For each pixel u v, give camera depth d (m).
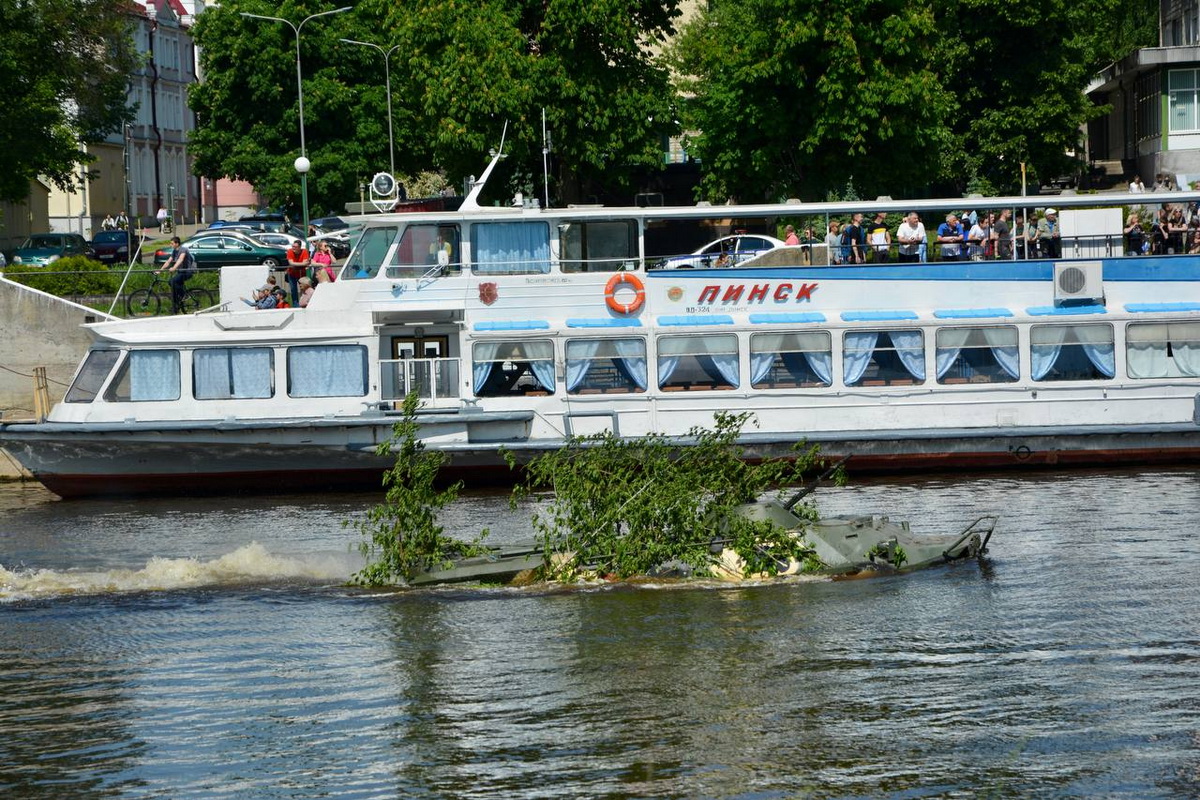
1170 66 81.56
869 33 65.94
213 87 98.62
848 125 66.75
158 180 136.38
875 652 24.17
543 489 42.25
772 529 29.34
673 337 42.38
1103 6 79.62
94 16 90.06
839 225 45.09
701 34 90.31
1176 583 28.30
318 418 42.06
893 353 42.62
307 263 46.25
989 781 19.11
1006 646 24.41
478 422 41.94
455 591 28.84
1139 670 23.08
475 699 22.36
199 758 20.36
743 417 30.83
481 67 66.94
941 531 34.16
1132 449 42.78
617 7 67.75
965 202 42.91
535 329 42.12
